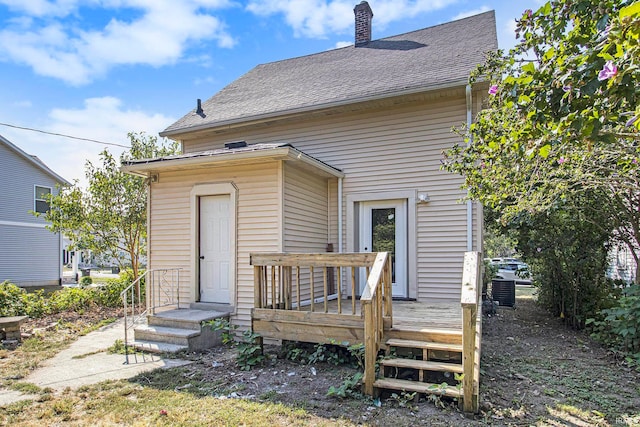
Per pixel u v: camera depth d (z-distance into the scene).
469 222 6.99
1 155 16.50
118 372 4.86
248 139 8.95
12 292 8.84
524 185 5.06
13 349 6.04
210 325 5.81
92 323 8.18
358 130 7.94
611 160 5.07
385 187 7.66
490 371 4.81
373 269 4.40
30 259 17.64
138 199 10.70
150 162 6.94
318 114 8.09
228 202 6.99
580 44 2.51
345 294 8.02
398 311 5.95
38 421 3.47
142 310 9.73
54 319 8.57
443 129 7.27
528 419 3.49
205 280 7.12
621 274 10.60
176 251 7.28
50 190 18.69
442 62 7.96
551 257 7.83
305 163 6.65
